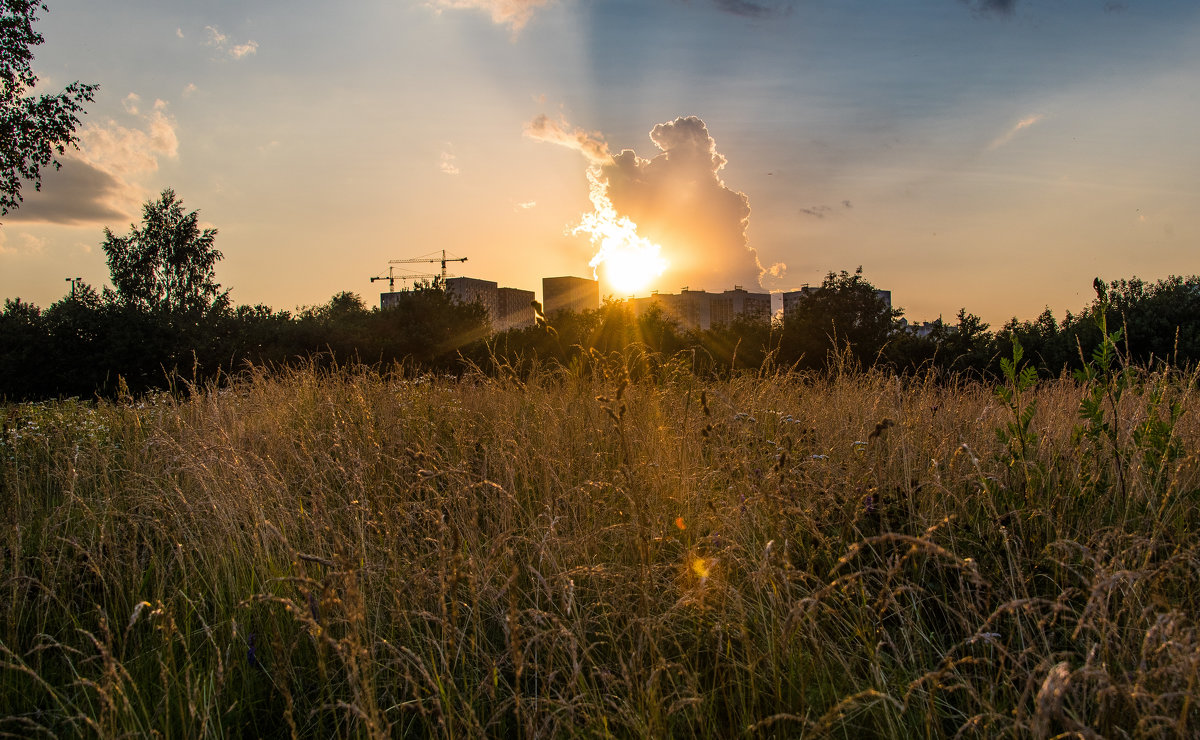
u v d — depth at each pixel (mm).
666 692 2385
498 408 5961
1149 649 1927
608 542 3408
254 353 26219
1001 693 2268
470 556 2883
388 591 3010
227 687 2562
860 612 2518
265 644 2686
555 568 2928
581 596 2973
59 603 3021
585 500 3725
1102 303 3732
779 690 2221
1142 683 1777
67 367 24609
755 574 2621
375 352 30453
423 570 2811
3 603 2955
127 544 3352
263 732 2459
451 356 30688
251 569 3252
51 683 2646
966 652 2449
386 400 6367
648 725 2109
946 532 2990
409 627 2625
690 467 3932
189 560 3326
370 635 2684
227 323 27547
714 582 2641
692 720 2254
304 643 2797
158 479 4434
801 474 3438
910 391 5199
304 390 6887
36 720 2396
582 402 5859
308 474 4195
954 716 2203
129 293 47250
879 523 3121
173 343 25172
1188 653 1772
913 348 16344
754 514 3215
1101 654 2105
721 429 4348
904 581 2703
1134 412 3711
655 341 15141
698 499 3490
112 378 24062
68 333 25031
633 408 5258
